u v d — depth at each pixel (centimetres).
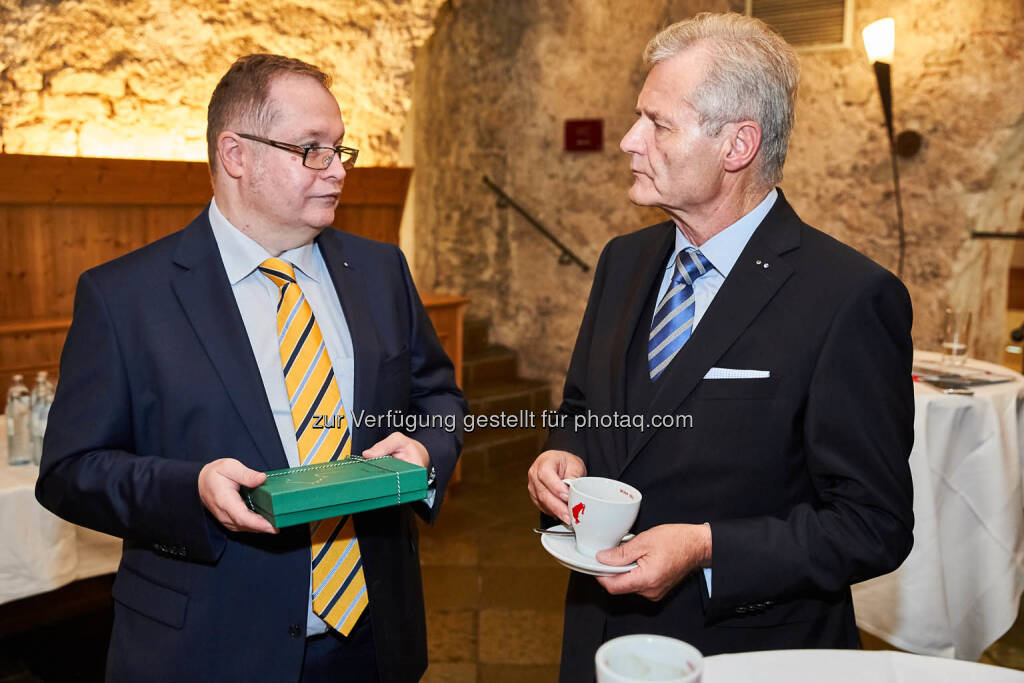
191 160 353
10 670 258
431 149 578
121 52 329
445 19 555
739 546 106
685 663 70
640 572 102
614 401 128
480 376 530
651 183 121
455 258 577
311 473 111
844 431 109
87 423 119
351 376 133
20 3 295
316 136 123
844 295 112
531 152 533
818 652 90
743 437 115
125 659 121
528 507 410
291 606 120
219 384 120
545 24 515
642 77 484
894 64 396
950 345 288
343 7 379
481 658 269
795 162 434
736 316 117
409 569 136
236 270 128
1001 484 240
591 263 518
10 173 303
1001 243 395
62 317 323
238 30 355
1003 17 366
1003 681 85
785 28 426
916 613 228
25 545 189
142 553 125
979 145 379
